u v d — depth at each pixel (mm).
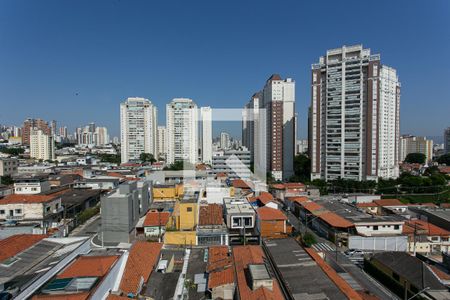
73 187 80625
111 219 46875
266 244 36438
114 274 25750
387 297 31750
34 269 23938
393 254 36188
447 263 38000
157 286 27516
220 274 29281
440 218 52938
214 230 45594
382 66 94062
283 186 83688
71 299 19953
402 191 90250
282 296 24547
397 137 103500
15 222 50844
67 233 51062
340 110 97188
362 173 94938
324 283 26109
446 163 160625
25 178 68062
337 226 46812
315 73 102562
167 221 49500
